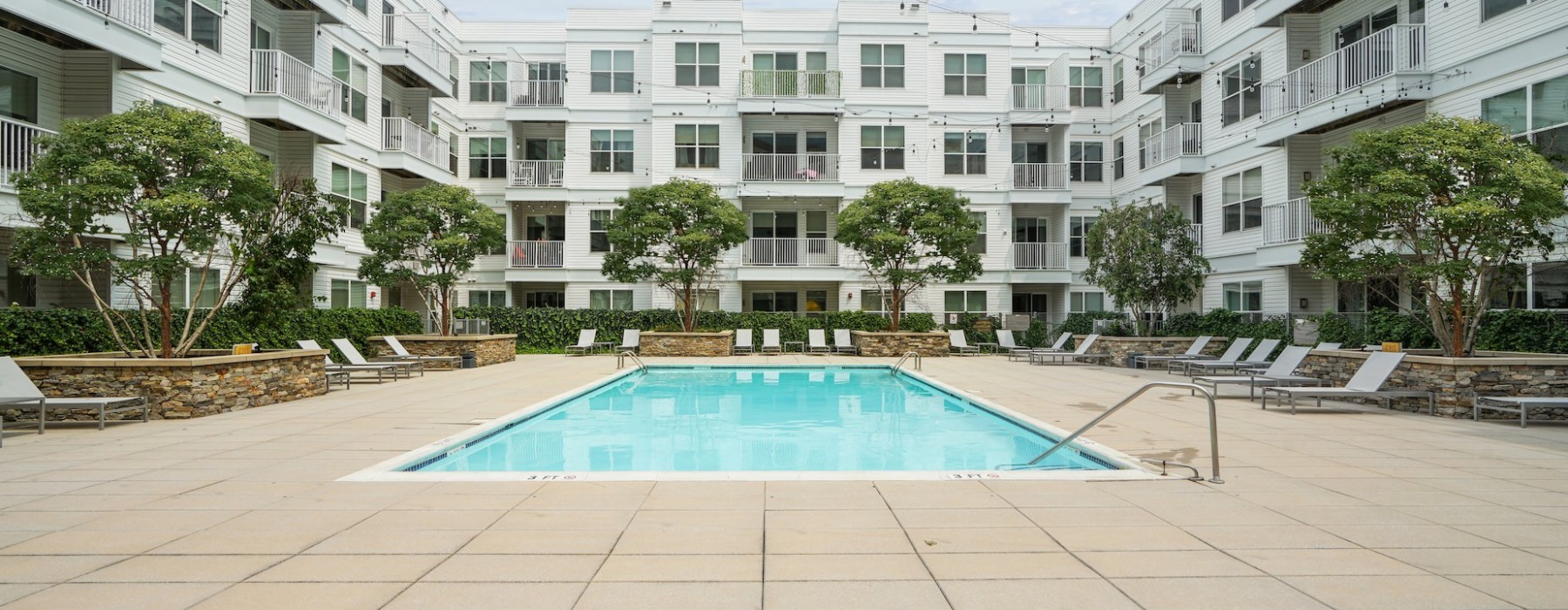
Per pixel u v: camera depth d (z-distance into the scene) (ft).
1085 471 19.67
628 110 87.04
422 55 76.59
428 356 55.98
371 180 70.03
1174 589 11.25
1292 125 56.18
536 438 29.22
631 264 82.12
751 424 33.53
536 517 15.08
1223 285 68.74
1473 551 13.08
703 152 85.56
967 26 88.58
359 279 64.90
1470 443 24.61
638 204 69.15
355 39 66.49
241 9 53.11
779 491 17.25
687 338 70.74
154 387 29.94
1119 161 90.43
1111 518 15.10
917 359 55.88
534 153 90.43
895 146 86.48
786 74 86.28
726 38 85.92
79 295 43.47
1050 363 63.36
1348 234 35.88
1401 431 27.17
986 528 14.43
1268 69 61.77
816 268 82.99
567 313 78.43
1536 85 41.29
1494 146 32.27
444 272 61.31
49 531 14.07
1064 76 87.86
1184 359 51.60
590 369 57.41
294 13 59.47
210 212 31.76
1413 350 40.09
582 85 87.04
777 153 86.89
